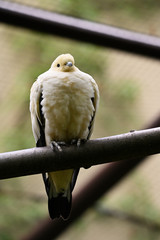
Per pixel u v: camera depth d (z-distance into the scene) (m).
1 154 6.05
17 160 6.04
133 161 8.98
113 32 9.02
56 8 10.38
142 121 11.29
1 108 11.30
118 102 11.31
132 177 12.04
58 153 6.13
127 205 11.73
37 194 11.65
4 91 11.22
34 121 7.46
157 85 11.27
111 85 11.23
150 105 11.29
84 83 7.23
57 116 7.18
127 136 6.17
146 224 11.70
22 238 9.77
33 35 11.06
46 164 6.13
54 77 7.22
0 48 11.16
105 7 10.84
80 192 9.20
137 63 11.20
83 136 7.38
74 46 11.09
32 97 7.43
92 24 8.98
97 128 11.38
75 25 8.87
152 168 12.11
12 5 8.77
